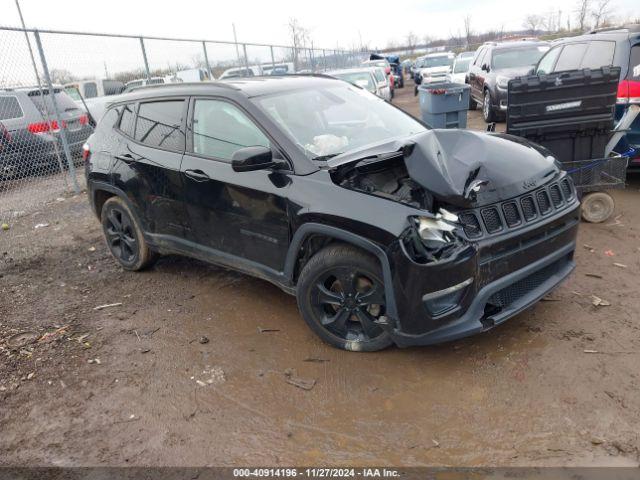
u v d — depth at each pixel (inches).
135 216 189.5
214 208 157.2
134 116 187.6
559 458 98.8
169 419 119.6
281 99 159.0
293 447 108.0
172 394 128.3
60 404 127.7
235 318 162.4
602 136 206.1
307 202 132.3
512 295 131.6
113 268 212.4
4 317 173.9
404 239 116.4
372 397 120.4
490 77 504.7
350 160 132.0
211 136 160.1
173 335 155.4
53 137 340.5
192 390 129.1
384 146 134.0
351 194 126.9
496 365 127.1
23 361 146.6
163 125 175.6
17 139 352.2
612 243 193.5
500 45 547.5
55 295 189.9
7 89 352.8
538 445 102.3
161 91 180.1
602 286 160.9
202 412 121.0
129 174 183.2
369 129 162.9
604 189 210.8
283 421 115.6
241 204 148.8
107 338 156.6
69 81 403.2
